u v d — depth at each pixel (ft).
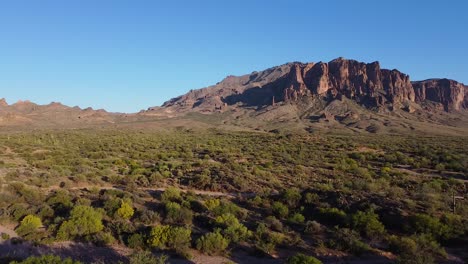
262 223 75.15
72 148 231.50
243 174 134.62
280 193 101.81
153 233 63.36
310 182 128.06
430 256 58.29
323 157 209.56
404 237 66.85
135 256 53.72
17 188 97.60
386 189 107.76
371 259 61.46
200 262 57.77
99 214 73.92
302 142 304.91
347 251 64.28
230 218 75.46
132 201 91.91
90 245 63.16
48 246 61.87
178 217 77.56
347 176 141.38
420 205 86.02
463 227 72.28
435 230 70.28
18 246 61.57
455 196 106.52
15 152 199.41
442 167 173.06
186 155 210.18
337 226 74.64
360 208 84.38
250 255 61.87
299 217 81.30
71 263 49.70
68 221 67.41
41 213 76.48
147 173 139.64
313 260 53.16
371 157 210.79
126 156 205.67
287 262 54.65
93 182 118.11
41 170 138.82
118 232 67.31
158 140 313.73
